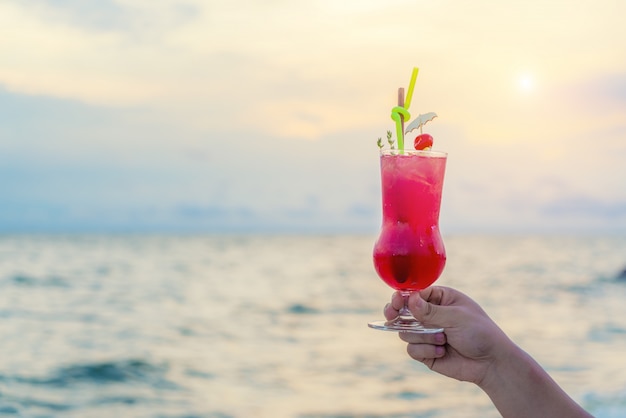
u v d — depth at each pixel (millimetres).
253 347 14680
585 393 8258
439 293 2051
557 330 16125
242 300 23938
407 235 2258
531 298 23906
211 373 11961
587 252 64062
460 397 9484
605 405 7293
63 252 53781
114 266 38031
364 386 10562
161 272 34656
